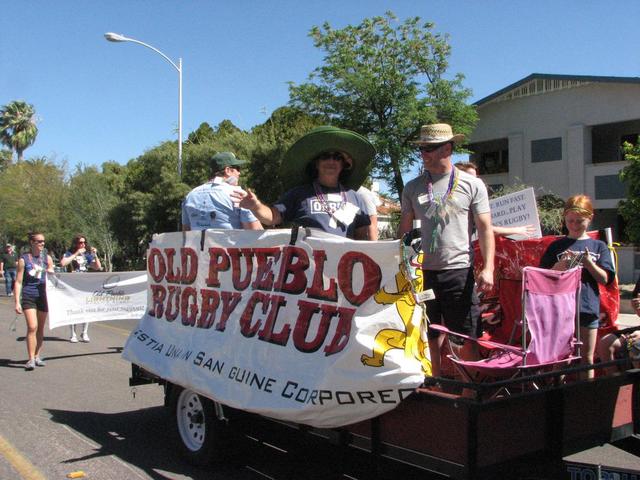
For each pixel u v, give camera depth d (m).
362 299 3.51
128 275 9.62
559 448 3.45
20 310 9.06
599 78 24.58
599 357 4.61
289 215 4.53
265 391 3.90
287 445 4.48
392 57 22.64
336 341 3.59
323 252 3.79
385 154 22.80
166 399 5.25
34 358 8.93
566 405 3.52
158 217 29.59
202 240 4.95
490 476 3.13
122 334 12.41
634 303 5.06
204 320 4.85
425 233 4.19
